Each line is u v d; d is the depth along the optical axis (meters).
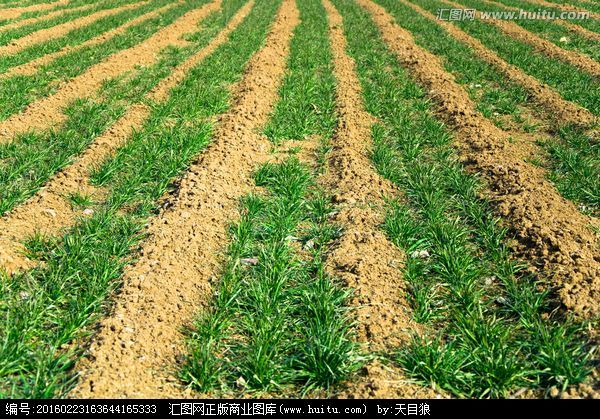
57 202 7.30
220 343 5.10
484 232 6.71
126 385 4.50
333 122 10.42
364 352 4.95
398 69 13.60
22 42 15.89
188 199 7.24
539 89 11.78
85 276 5.79
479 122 10.07
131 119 10.05
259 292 5.57
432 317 5.44
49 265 5.91
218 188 7.62
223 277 5.89
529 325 5.20
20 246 6.23
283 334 5.19
